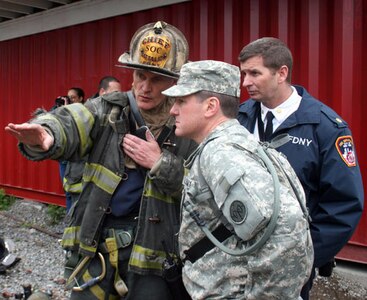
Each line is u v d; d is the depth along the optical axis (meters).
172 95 1.76
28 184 7.93
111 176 2.24
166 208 2.25
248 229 1.50
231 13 5.15
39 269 4.96
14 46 8.12
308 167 2.36
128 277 2.27
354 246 4.43
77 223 2.33
